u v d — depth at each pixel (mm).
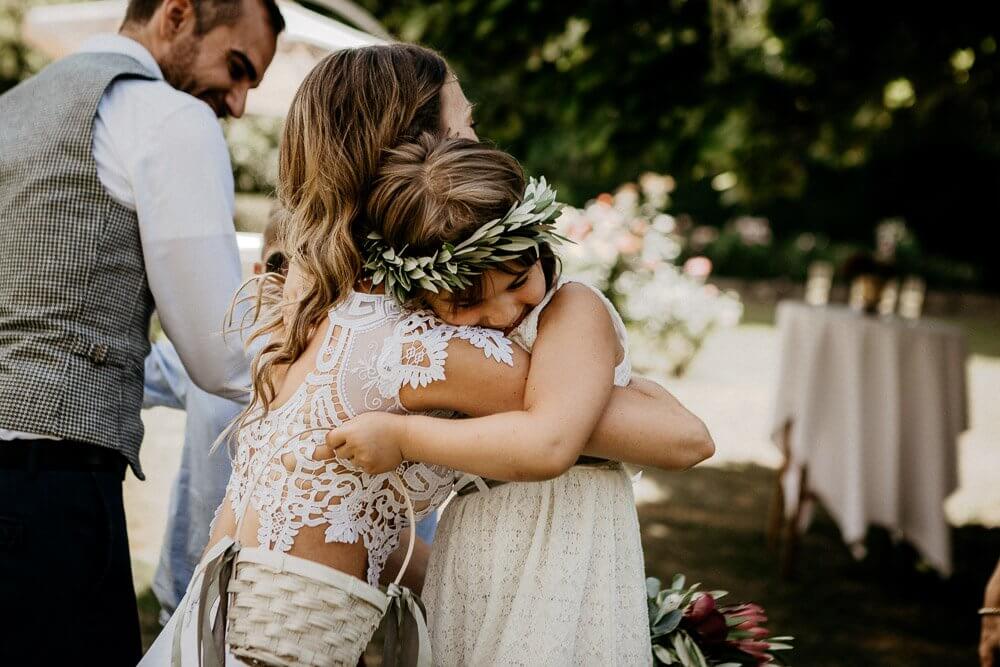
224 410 2082
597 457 1393
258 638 1227
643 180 8195
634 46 4980
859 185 20766
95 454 1702
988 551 5027
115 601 1724
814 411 4328
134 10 1987
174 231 1775
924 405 4191
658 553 4770
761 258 20109
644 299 8719
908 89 6891
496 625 1355
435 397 1279
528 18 4906
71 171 1741
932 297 18469
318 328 1346
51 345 1692
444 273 1239
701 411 8266
